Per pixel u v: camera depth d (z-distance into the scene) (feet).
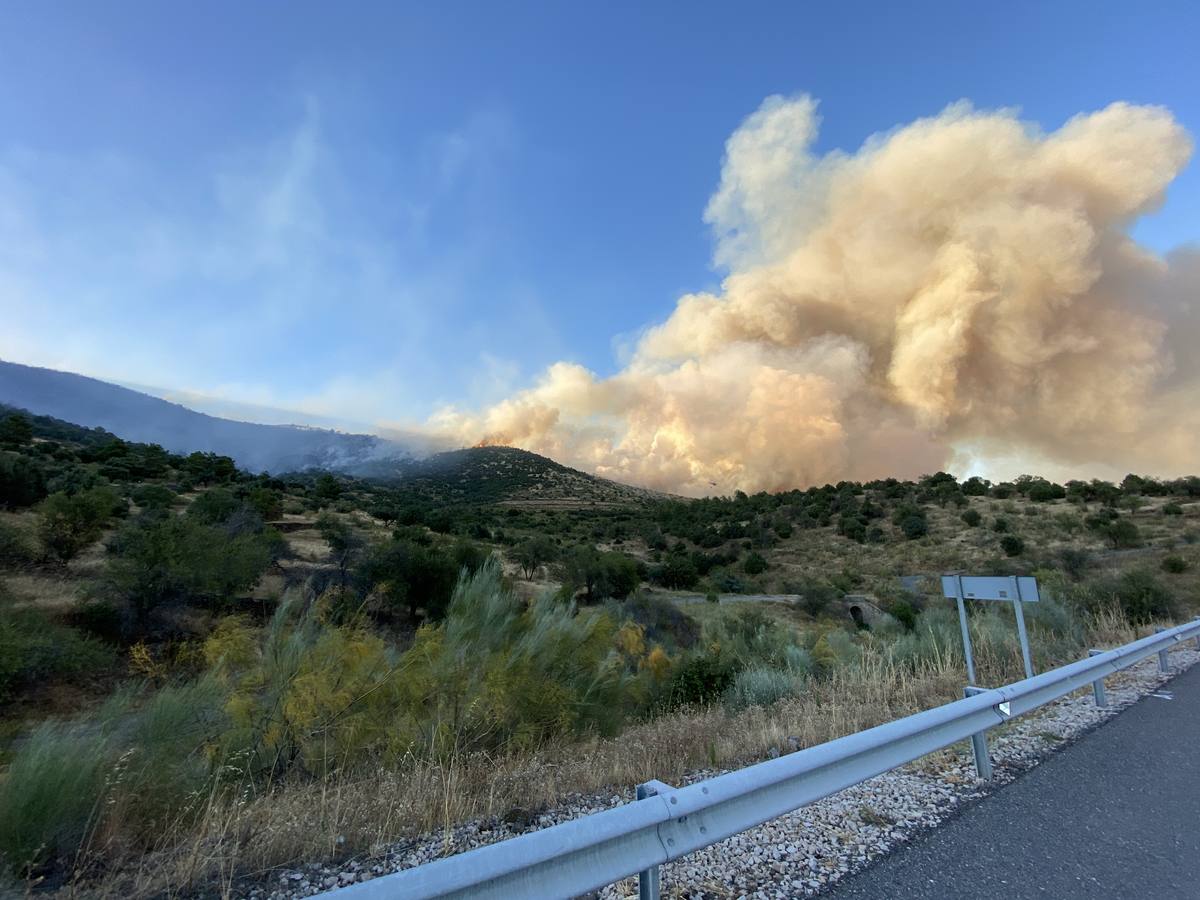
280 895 10.86
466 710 21.34
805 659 39.63
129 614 74.33
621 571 159.84
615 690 28.68
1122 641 44.09
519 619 28.17
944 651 37.32
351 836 13.02
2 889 10.88
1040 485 339.57
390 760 19.53
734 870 11.33
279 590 98.68
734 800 10.67
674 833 9.81
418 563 99.04
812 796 11.82
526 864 7.89
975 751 16.71
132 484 216.95
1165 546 200.34
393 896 6.83
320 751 19.67
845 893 10.50
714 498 512.22
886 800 14.79
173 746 16.02
